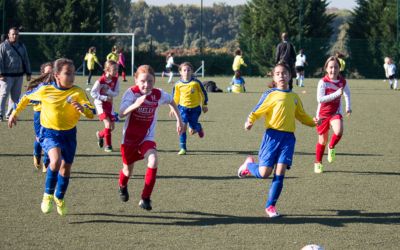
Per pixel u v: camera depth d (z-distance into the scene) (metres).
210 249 6.57
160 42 89.56
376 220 7.80
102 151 12.70
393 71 36.69
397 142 14.62
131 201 8.58
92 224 7.45
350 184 9.90
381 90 35.22
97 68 47.91
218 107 22.88
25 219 7.62
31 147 13.01
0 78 15.63
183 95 12.50
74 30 48.47
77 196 8.80
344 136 15.62
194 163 11.54
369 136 15.66
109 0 50.44
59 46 47.22
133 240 6.85
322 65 52.03
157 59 52.25
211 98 27.12
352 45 52.47
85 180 9.87
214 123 17.91
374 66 52.28
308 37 53.03
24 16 48.25
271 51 51.50
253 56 52.25
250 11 53.84
